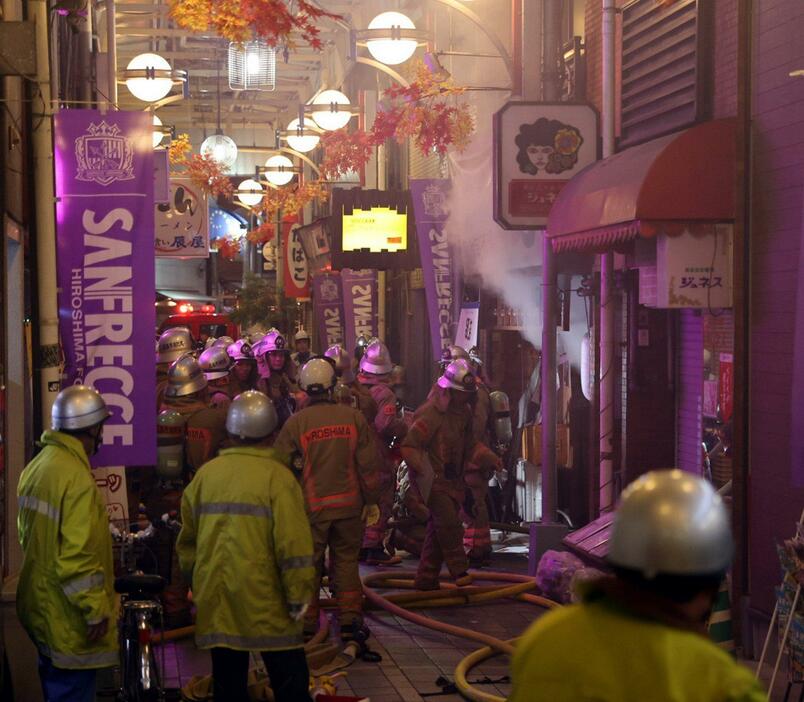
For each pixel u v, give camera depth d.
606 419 11.16
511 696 2.71
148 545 8.65
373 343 12.27
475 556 11.77
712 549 2.54
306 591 6.02
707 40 9.78
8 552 8.95
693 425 10.41
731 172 8.63
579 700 2.54
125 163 8.24
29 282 9.98
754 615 8.21
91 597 5.65
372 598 9.80
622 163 9.55
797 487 7.76
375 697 7.61
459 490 10.27
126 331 8.20
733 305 8.51
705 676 2.52
